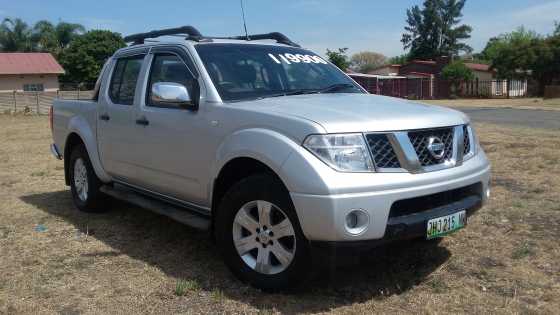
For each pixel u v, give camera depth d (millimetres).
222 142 4164
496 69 49219
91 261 4746
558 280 4078
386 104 4258
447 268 4375
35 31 62344
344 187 3418
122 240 5332
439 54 78000
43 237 5465
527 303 3730
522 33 65625
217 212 4207
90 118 6062
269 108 4008
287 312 3664
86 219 6125
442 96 48844
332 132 3547
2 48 60781
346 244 3484
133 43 5914
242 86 4566
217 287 4109
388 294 3914
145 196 5492
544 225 5293
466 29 77938
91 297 4000
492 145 10602
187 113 4547
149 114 4984
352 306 3734
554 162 8414
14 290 4141
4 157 11039
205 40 4961
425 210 3773
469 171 4027
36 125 20797
